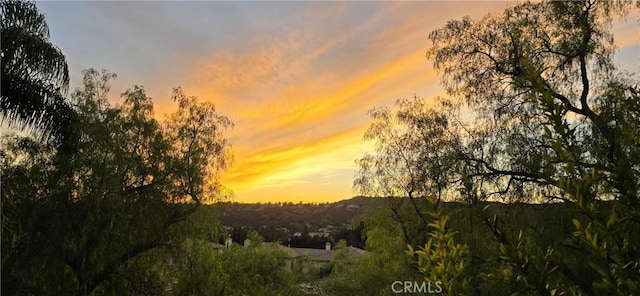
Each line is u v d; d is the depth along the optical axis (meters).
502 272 1.88
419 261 2.05
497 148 10.62
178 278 14.69
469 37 12.05
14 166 11.99
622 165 2.07
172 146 14.48
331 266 29.53
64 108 11.16
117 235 12.60
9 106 9.70
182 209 14.38
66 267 12.21
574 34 10.59
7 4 9.59
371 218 16.92
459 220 6.90
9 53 9.32
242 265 18.36
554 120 1.94
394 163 14.50
